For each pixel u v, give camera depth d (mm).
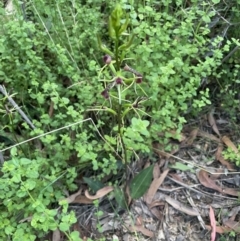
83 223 553
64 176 551
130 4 550
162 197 571
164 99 554
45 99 584
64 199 521
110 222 551
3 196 501
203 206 568
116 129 510
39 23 606
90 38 589
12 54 574
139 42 567
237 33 637
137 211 559
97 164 526
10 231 478
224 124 630
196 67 546
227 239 545
